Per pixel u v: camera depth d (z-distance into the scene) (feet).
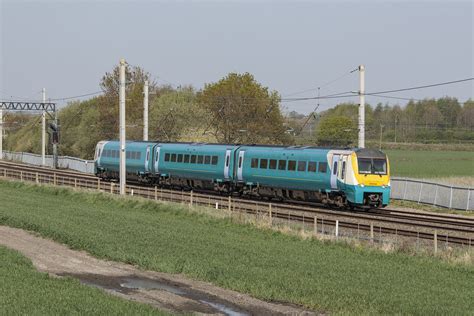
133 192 236.43
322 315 82.53
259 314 82.79
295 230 147.23
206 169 236.22
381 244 131.44
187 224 160.97
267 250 125.70
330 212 173.99
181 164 248.11
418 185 228.84
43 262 114.11
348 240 133.59
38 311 75.72
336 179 188.55
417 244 130.52
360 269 108.99
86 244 126.72
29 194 236.84
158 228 151.84
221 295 92.27
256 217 162.71
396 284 98.17
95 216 171.63
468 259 116.16
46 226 147.02
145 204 194.59
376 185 184.03
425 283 99.91
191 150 244.83
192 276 103.65
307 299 87.56
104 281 100.17
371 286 95.86
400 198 236.63
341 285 96.02
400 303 86.12
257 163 216.33
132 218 169.48
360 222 157.99
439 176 322.34
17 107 376.07
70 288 88.63
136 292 93.20
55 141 395.75
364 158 185.26
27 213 172.96
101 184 266.36
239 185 225.76
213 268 106.32
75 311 76.33
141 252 119.24
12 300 80.74
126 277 103.30
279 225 153.99
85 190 230.48
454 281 102.22
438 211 209.15
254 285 94.94
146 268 110.01
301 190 202.08
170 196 221.87
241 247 128.06
